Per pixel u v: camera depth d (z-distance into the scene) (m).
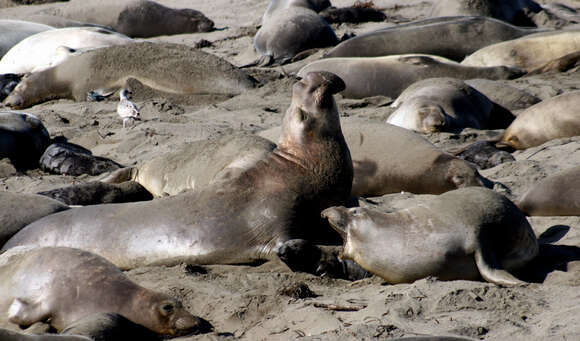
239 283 20.94
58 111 45.81
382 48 61.25
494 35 60.78
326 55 62.41
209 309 19.19
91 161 34.44
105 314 16.98
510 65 55.66
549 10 75.19
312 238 23.03
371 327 16.56
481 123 41.56
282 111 44.81
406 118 39.44
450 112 40.09
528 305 17.55
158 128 39.53
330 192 22.72
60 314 17.88
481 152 34.34
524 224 20.64
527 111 36.66
